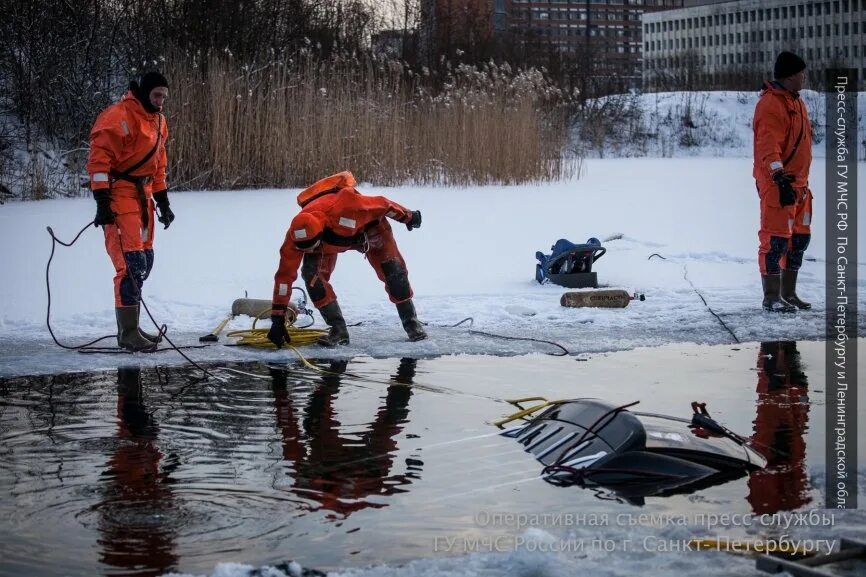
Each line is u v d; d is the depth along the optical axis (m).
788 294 9.11
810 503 4.12
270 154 16.84
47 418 5.46
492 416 5.49
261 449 4.87
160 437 5.08
